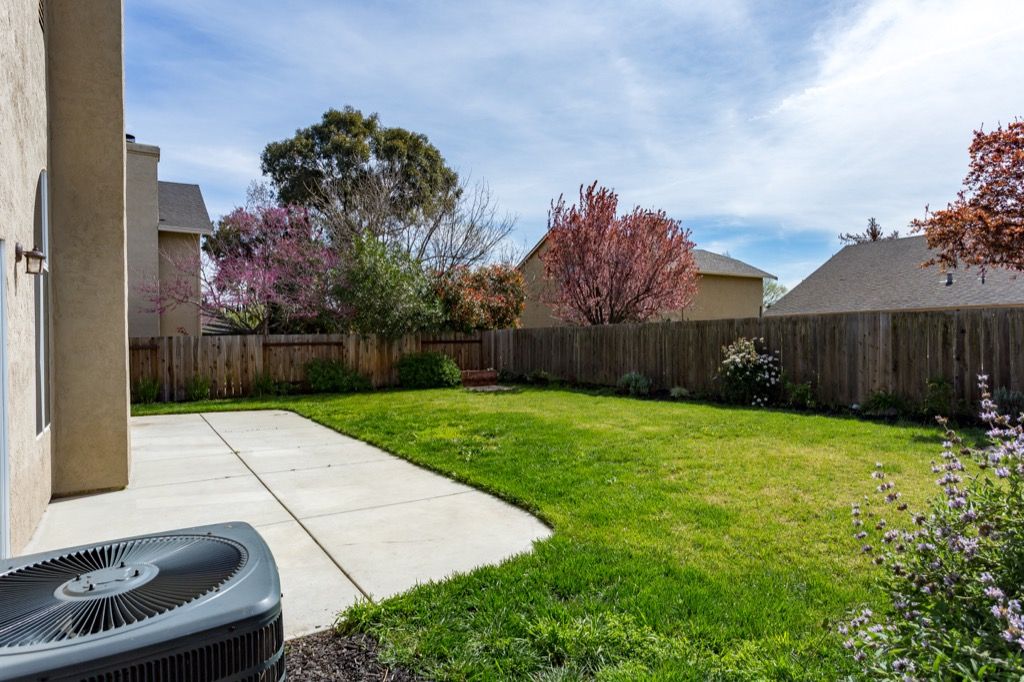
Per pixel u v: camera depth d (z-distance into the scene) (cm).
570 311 1507
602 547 321
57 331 475
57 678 103
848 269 1997
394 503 428
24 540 349
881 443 568
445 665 215
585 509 388
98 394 485
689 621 238
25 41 365
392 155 2359
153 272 1402
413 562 317
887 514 361
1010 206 909
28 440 364
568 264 1430
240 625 123
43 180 438
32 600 124
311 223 1634
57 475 468
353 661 222
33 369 381
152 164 1407
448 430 704
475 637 232
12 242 322
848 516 361
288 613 260
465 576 288
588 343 1280
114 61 498
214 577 138
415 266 1418
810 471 468
